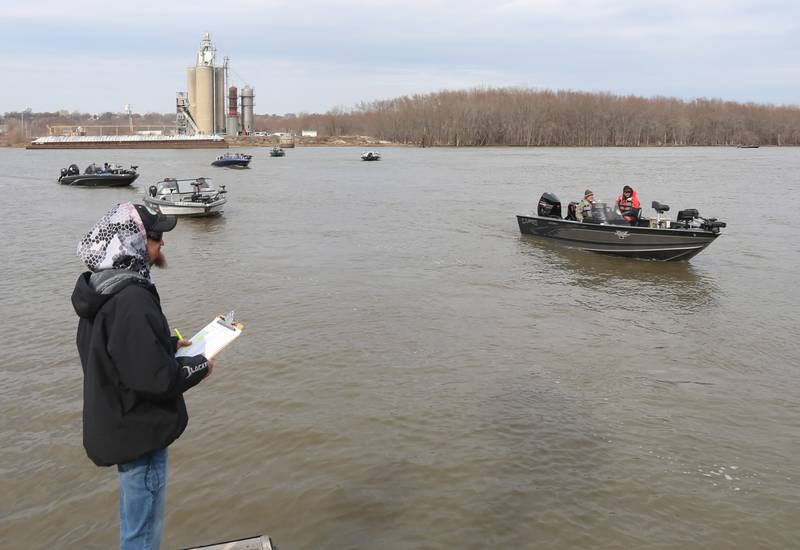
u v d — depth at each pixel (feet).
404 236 72.74
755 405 28.55
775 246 66.28
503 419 26.84
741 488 22.00
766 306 44.68
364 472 22.85
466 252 63.31
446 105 520.83
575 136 490.90
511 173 178.81
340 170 198.18
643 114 506.89
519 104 504.84
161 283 49.65
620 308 43.91
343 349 34.76
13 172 187.42
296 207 100.89
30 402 28.63
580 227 63.10
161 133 457.68
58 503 21.47
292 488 21.91
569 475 22.70
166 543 19.34
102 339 10.07
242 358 33.35
